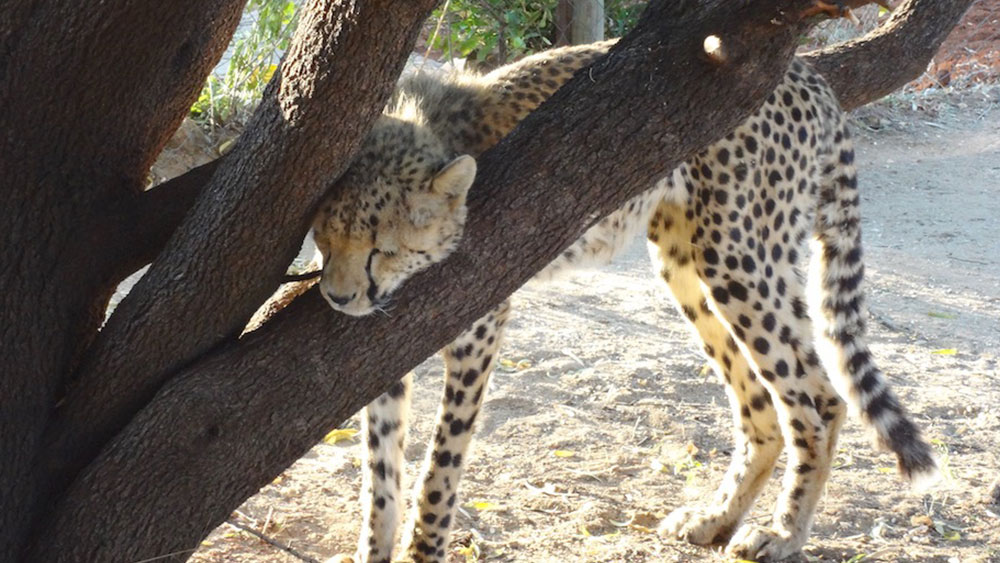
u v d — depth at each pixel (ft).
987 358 23.57
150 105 10.77
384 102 9.56
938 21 18.40
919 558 15.26
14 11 9.96
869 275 28.63
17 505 10.45
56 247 10.62
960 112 44.04
